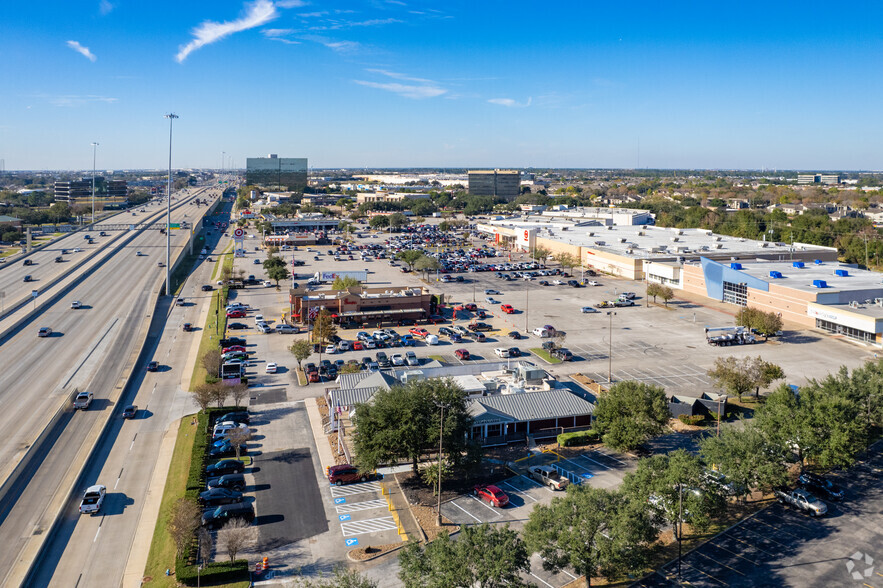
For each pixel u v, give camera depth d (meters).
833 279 145.38
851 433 64.19
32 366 103.88
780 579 49.97
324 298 135.38
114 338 120.88
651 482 54.94
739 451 61.16
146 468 69.88
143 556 54.09
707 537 56.88
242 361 108.69
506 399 80.75
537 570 52.19
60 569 52.22
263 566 51.72
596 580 50.56
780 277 147.38
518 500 63.69
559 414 79.38
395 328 133.38
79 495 64.00
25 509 61.03
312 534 57.28
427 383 69.75
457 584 42.00
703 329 129.75
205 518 58.31
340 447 74.38
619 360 109.06
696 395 92.00
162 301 157.00
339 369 102.25
